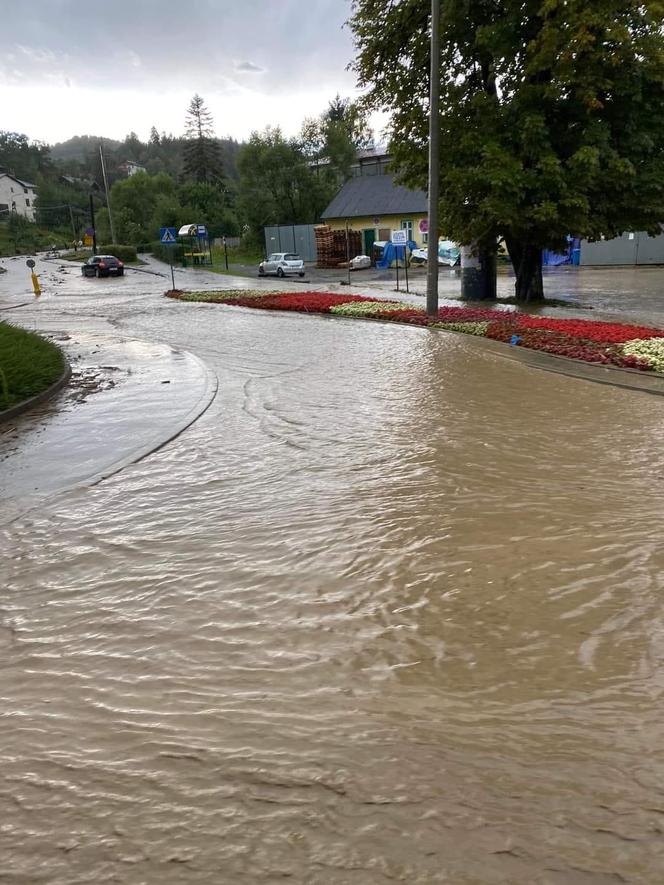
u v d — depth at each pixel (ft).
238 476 20.18
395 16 65.21
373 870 6.63
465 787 7.70
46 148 491.31
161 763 8.34
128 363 41.78
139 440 24.43
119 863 6.87
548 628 11.38
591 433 23.61
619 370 33.99
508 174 58.39
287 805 7.53
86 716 9.44
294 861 6.79
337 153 224.74
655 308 65.67
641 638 10.98
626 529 15.35
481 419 25.88
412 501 17.52
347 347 45.44
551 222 61.00
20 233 322.14
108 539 16.03
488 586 12.92
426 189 73.72
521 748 8.38
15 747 8.80
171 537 15.97
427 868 6.63
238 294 93.09
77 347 50.14
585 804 7.39
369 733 8.77
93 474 20.92
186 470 20.97
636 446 21.95
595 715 9.07
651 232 64.75
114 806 7.66
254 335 54.13
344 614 12.09
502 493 17.92
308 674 10.28
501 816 7.25
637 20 57.57
